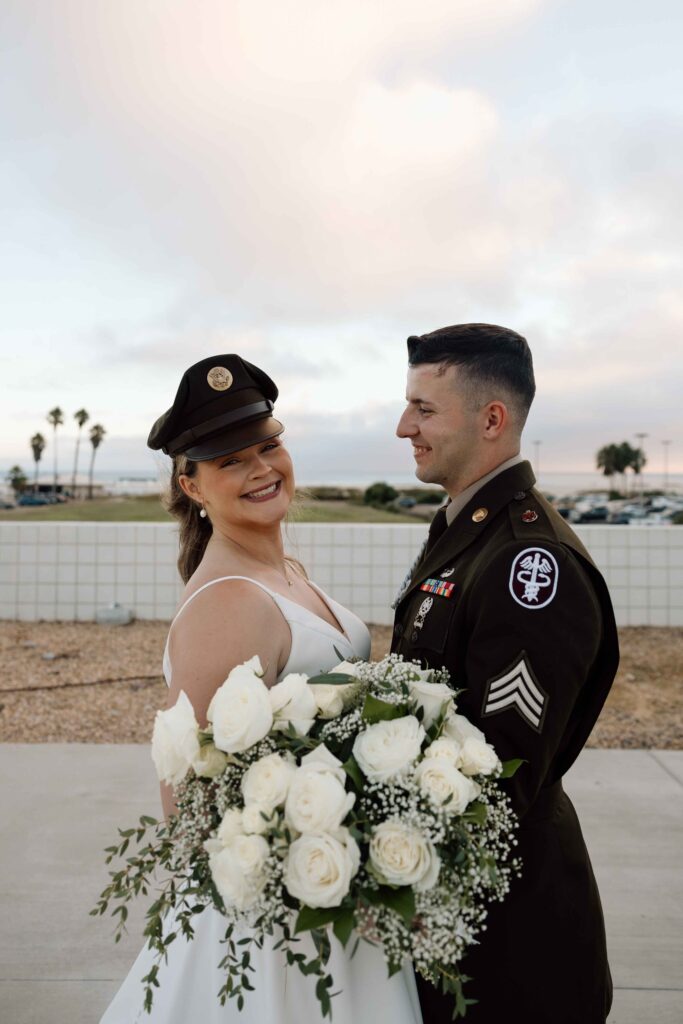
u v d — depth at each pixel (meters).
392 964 1.05
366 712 1.10
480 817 1.08
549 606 1.23
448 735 1.15
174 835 1.13
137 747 4.26
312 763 1.04
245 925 1.25
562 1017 1.32
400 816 1.03
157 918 1.11
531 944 1.32
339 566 7.72
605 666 1.42
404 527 7.67
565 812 1.45
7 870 2.92
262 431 1.52
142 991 1.42
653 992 2.26
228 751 1.06
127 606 7.78
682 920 2.63
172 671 1.37
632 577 7.62
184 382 1.50
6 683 5.65
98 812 3.42
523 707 1.19
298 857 0.97
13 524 7.76
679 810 3.50
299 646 1.42
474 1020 1.31
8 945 2.46
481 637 1.25
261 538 1.59
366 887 1.02
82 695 5.38
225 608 1.36
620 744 4.51
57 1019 2.13
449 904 1.06
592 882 1.44
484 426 1.50
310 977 1.26
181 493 1.77
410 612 1.51
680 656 6.52
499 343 1.49
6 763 3.99
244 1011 1.29
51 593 7.78
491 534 1.42
